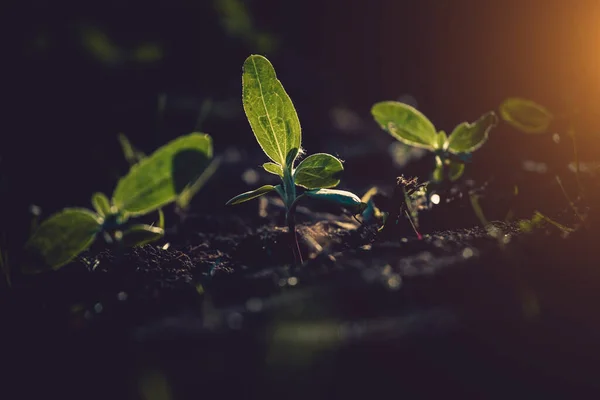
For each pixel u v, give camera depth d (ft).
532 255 0.90
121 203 0.90
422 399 0.76
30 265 0.90
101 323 0.86
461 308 0.84
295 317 0.83
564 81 1.97
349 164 1.72
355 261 0.91
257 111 0.97
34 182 1.60
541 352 0.79
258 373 0.78
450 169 1.16
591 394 0.75
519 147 1.51
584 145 1.47
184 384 0.78
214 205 1.35
